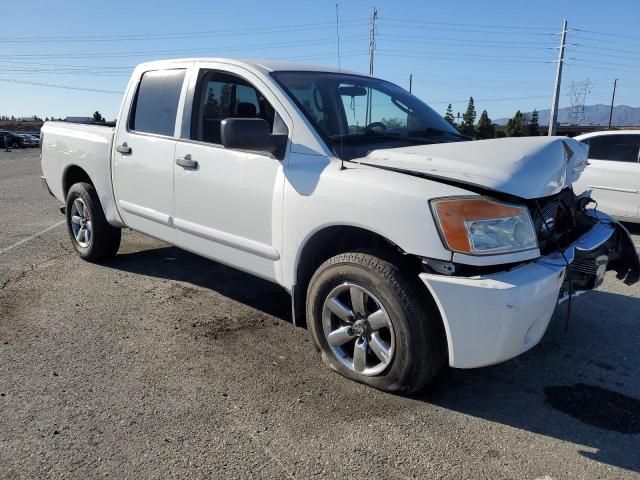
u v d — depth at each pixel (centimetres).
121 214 482
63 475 233
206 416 280
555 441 267
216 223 379
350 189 294
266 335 382
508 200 277
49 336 374
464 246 263
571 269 310
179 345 364
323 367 335
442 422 281
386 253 293
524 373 338
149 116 442
